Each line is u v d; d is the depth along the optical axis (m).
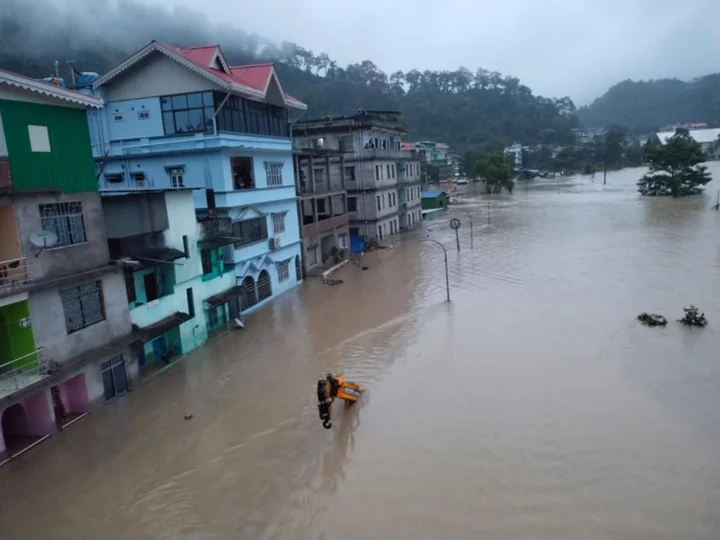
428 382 18.95
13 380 15.42
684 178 72.50
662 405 16.42
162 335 22.80
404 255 43.47
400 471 13.96
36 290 15.69
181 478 14.49
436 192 77.25
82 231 17.78
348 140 48.19
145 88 27.52
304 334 25.28
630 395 17.14
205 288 24.97
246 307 29.05
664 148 73.25
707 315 23.92
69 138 17.20
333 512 12.65
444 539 11.53
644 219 53.47
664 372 18.58
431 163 128.38
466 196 96.88
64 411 17.88
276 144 32.19
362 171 48.34
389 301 29.92
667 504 12.16
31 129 15.94
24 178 15.72
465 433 15.50
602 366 19.34
